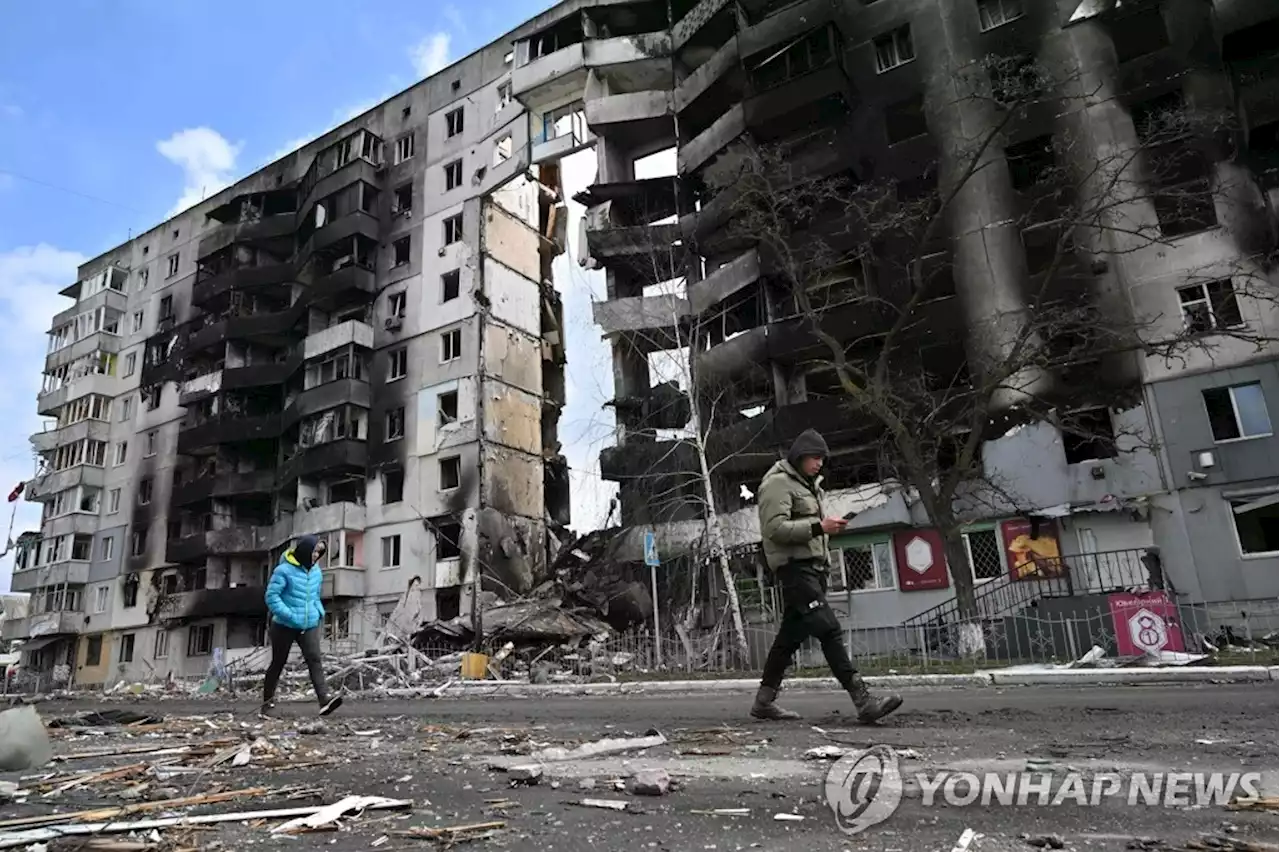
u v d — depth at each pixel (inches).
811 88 1098.1
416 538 1363.2
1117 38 949.8
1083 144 925.2
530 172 1480.1
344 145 1642.5
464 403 1386.6
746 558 991.6
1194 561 787.4
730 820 119.5
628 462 1135.6
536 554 1411.2
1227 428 808.9
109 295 2074.3
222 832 119.5
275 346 1801.2
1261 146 842.8
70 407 2070.6
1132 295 864.3
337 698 331.9
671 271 1153.4
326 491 1502.2
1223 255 833.5
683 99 1280.8
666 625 956.0
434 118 1587.1
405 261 1556.3
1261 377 795.4
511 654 913.5
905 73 1064.2
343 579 1369.3
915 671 513.3
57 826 123.9
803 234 1048.8
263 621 1577.3
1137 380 844.6
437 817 127.1
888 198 994.1
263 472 1621.6
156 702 719.7
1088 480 841.5
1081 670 444.8
